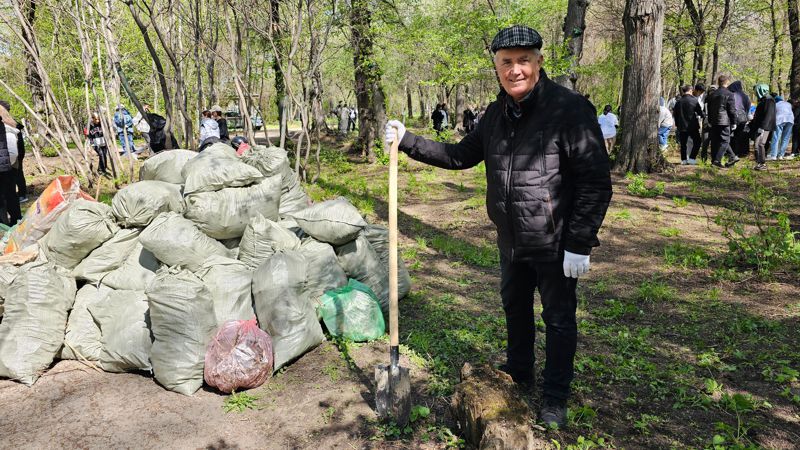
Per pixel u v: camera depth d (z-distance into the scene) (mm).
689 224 7293
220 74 17141
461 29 12492
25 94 14180
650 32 11008
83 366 3734
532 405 3104
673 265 5672
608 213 7949
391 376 2947
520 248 2773
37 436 2957
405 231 7535
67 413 3176
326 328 4148
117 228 4156
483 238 7094
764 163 11031
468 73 12500
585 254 2633
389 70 21672
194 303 3377
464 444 2795
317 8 9797
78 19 9445
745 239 5609
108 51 9703
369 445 2842
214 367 3334
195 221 4121
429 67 21531
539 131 2650
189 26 12156
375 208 8953
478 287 5281
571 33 11844
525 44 2510
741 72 20703
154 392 3398
